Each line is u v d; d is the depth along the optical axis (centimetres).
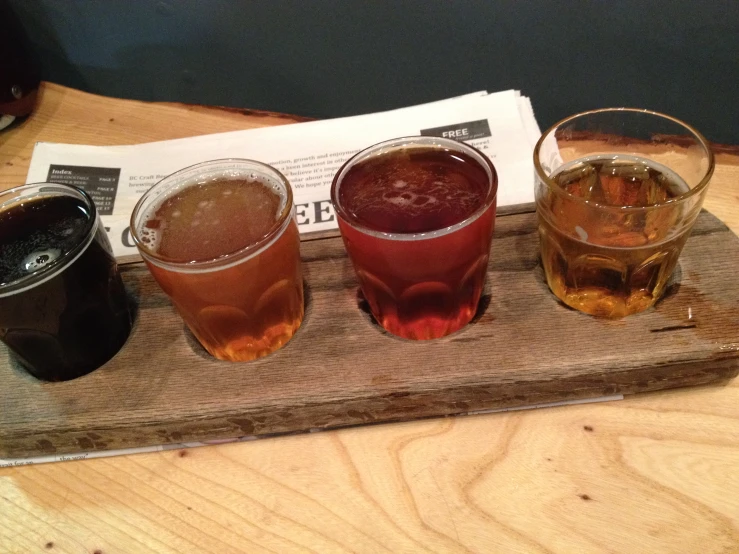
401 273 48
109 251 57
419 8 84
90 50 98
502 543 43
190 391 53
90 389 54
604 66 85
